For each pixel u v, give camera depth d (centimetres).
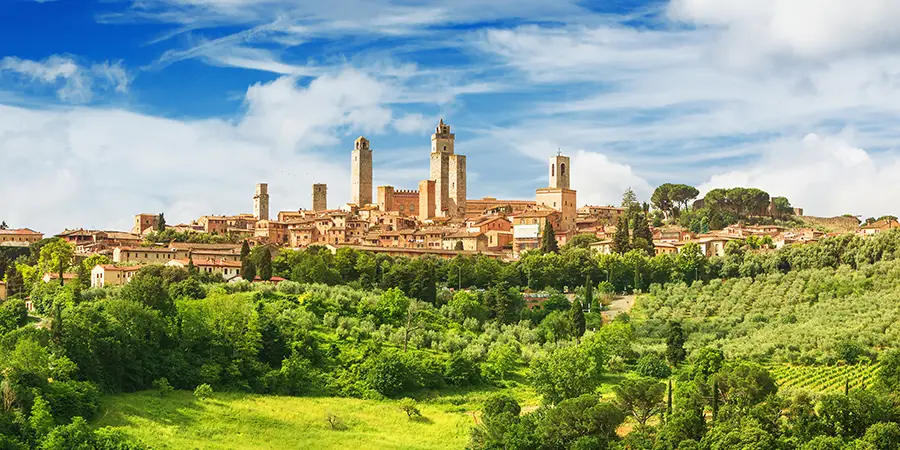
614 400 14588
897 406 13012
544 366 16675
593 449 12762
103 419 13938
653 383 14462
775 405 13050
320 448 14000
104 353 15612
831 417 12612
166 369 16512
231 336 17888
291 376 17175
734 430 12150
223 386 16650
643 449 12650
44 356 14425
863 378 16900
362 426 15325
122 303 16875
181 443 13412
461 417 16262
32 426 12606
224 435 14125
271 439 14225
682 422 12825
